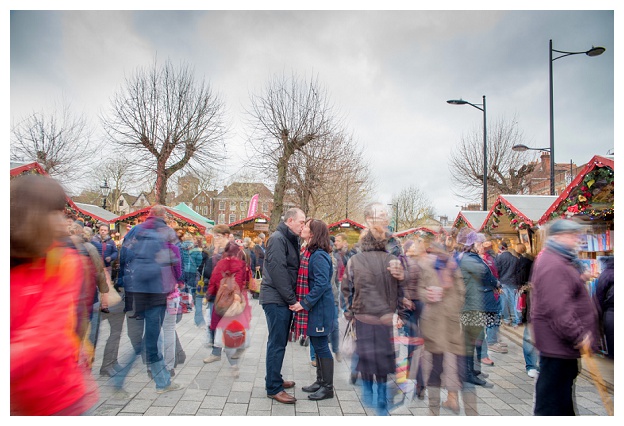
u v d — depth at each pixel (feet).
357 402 12.23
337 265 21.65
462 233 14.11
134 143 62.03
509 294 24.82
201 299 23.70
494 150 73.67
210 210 183.93
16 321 4.92
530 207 29.96
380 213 10.64
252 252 39.86
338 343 16.16
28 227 4.96
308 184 62.18
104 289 14.35
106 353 13.67
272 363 12.33
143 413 11.18
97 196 127.24
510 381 14.98
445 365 11.07
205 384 13.71
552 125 37.37
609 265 12.78
